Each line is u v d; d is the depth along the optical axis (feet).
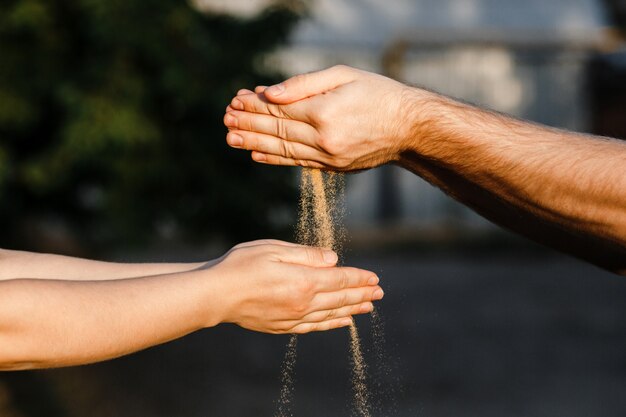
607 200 4.77
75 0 17.87
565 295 36.73
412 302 34.78
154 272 5.85
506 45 50.96
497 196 5.30
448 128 5.11
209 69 18.02
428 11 54.54
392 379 22.95
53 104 18.43
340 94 5.09
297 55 52.60
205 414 19.36
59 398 19.04
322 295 5.18
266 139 5.29
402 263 44.32
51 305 4.59
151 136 17.38
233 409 20.03
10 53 17.90
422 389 22.08
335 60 53.16
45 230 24.67
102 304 4.70
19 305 4.53
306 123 5.18
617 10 56.29
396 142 5.23
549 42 50.60
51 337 4.58
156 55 17.40
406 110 5.15
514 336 28.99
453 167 5.26
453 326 30.45
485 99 52.54
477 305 34.42
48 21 17.63
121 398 20.04
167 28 17.53
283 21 19.45
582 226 4.97
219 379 22.61
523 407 20.63
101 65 17.42
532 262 45.39
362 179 52.65
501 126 5.15
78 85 17.46
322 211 5.96
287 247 5.28
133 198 18.12
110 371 22.29
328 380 22.77
